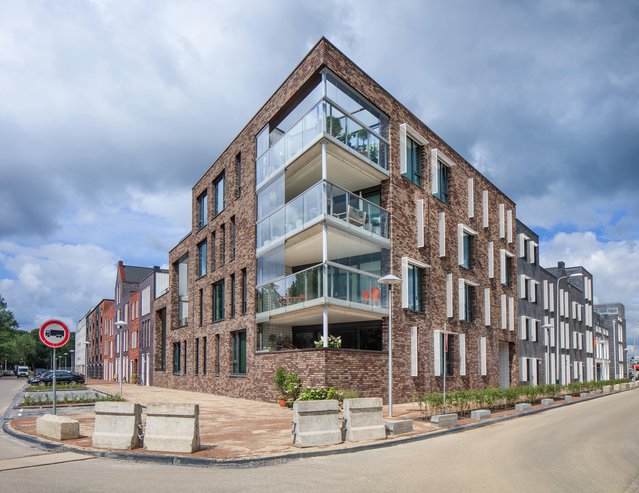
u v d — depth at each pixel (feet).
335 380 54.24
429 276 71.61
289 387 55.77
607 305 285.02
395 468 26.21
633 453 31.91
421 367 67.87
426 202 73.15
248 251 73.31
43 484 22.03
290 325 72.38
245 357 74.23
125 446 29.58
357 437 33.42
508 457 29.71
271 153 68.64
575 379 157.38
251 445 31.45
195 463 27.07
